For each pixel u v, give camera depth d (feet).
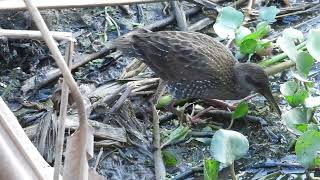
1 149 7.85
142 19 21.03
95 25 20.54
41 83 18.37
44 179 8.20
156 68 17.88
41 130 16.07
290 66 19.21
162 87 17.93
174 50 17.74
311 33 17.26
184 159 16.55
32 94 18.16
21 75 18.67
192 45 17.95
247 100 18.57
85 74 19.01
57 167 8.36
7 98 17.94
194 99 18.62
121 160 16.37
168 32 18.24
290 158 16.67
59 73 18.58
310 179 15.74
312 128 16.30
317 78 19.25
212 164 14.62
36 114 17.25
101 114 17.25
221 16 19.11
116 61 19.44
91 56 19.45
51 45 7.13
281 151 16.88
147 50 17.80
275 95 18.79
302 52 17.06
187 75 17.74
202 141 16.93
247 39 18.86
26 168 8.07
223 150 14.73
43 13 20.07
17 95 18.07
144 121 17.58
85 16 20.71
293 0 22.15
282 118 16.66
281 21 21.52
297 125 16.22
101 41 20.02
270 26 21.29
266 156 16.74
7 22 19.19
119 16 21.03
